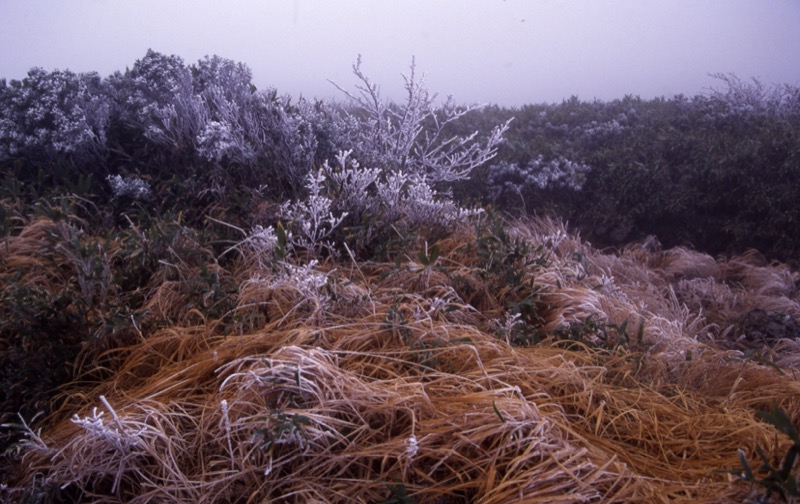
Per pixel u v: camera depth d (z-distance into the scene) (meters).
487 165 7.25
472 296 3.93
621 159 6.94
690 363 3.52
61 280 3.73
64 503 2.47
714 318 4.86
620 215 6.65
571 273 4.48
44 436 2.67
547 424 2.57
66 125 5.11
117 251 3.88
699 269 5.79
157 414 2.63
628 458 2.58
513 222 6.45
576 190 6.84
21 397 2.99
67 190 4.80
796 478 2.32
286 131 5.49
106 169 5.38
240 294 3.60
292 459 2.41
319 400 2.61
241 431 2.58
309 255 4.35
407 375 2.94
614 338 3.66
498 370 3.00
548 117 9.41
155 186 5.19
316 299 3.39
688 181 6.58
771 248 6.26
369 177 4.83
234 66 6.20
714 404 3.18
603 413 2.84
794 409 3.06
